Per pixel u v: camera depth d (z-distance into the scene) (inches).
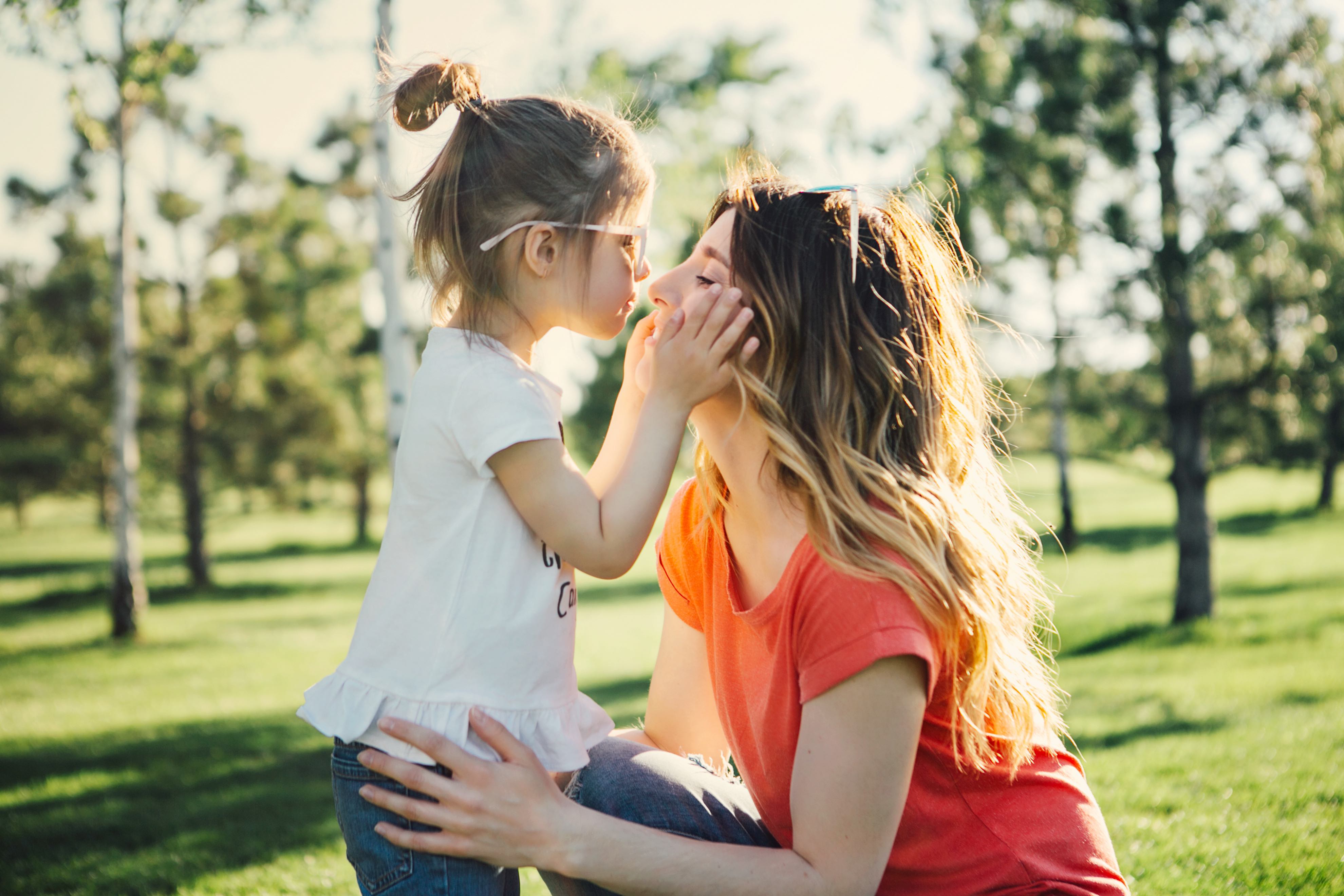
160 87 324.5
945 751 52.0
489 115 64.4
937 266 61.5
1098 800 134.6
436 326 68.5
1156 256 341.4
